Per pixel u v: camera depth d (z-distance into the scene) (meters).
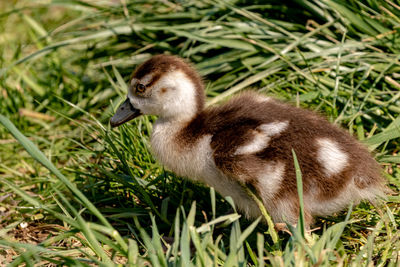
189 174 8.25
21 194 8.05
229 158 7.59
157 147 8.44
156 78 8.30
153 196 9.04
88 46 13.33
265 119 7.75
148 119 10.30
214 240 8.27
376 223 8.19
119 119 8.76
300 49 11.15
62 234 7.42
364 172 7.63
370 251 6.84
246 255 7.73
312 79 10.50
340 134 7.84
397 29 10.66
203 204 9.01
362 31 10.89
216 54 11.93
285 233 8.12
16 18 16.38
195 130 8.12
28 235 8.73
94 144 11.20
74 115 12.04
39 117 12.18
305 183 7.48
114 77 12.55
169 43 12.68
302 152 7.48
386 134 9.15
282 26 11.47
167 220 8.54
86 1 13.96
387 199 7.94
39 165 10.98
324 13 11.18
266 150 7.52
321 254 6.17
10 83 13.12
